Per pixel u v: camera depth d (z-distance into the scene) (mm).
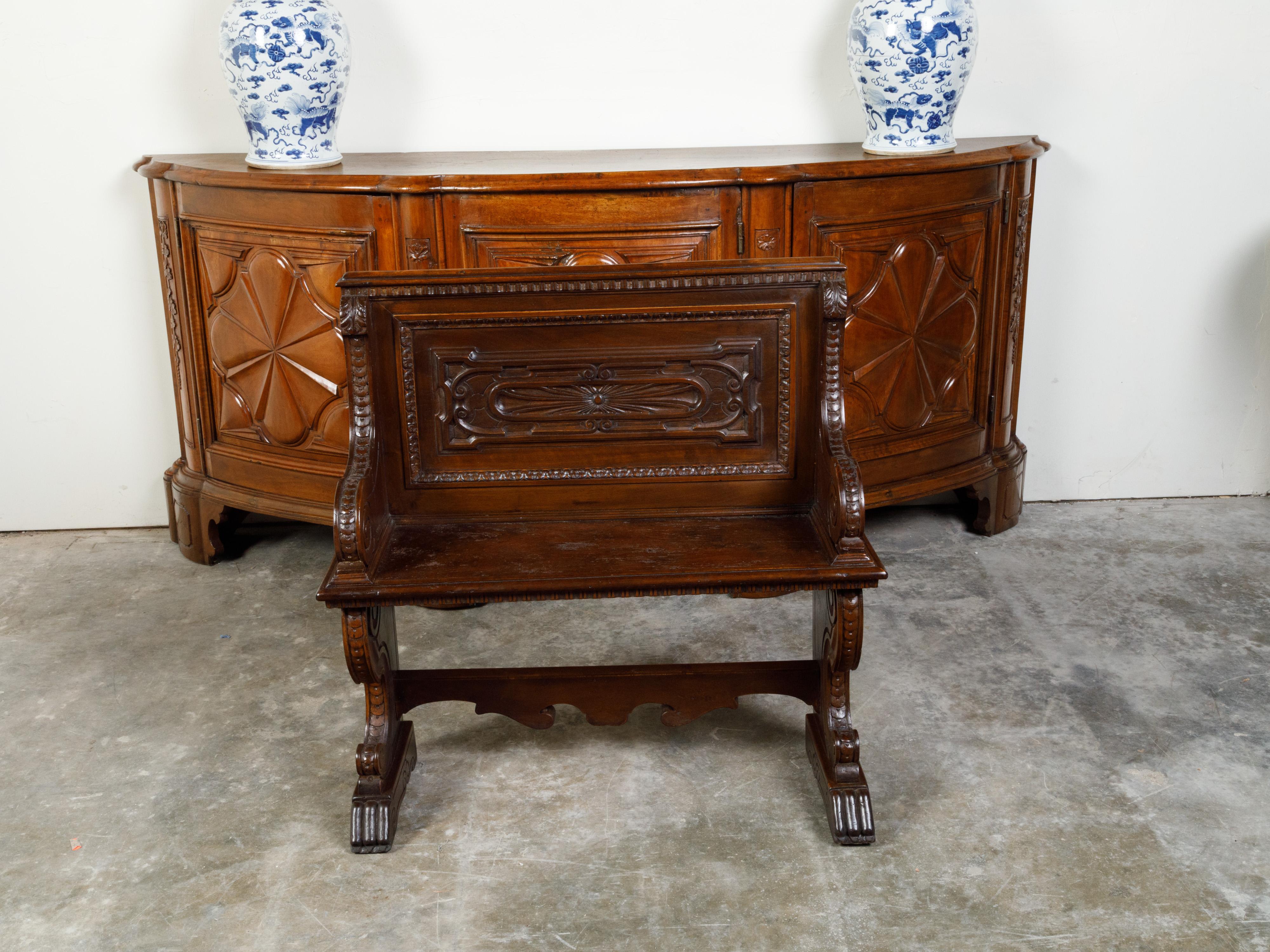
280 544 3836
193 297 3443
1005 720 2738
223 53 3178
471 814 2430
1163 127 3729
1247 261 3863
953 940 2039
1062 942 2025
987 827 2350
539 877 2229
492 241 3104
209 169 3223
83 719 2812
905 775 2529
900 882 2195
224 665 3064
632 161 3330
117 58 3555
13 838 2365
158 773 2586
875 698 2838
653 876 2225
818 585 2211
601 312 2322
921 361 3436
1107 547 3701
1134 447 4043
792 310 2332
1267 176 3781
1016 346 3721
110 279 3746
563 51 3623
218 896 2193
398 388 2363
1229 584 3424
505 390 2377
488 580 2201
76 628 3271
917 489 3531
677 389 2389
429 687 2498
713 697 2525
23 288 3732
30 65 3531
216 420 3572
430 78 3629
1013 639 3121
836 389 2316
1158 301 3904
